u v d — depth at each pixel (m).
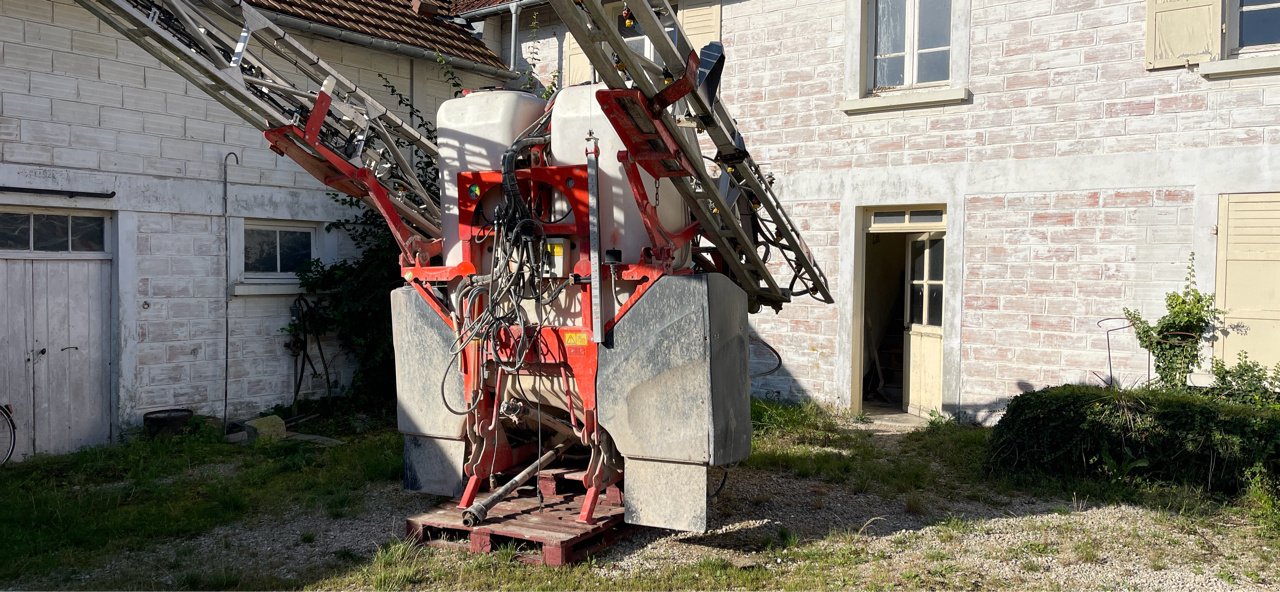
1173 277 8.13
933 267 9.86
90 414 8.21
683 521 4.89
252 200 9.33
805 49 10.27
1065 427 6.70
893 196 9.66
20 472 7.15
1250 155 7.77
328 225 10.05
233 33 8.87
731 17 10.81
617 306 5.01
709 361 4.78
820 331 10.22
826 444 8.28
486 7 12.48
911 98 9.45
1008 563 4.99
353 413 9.80
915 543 5.34
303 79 9.82
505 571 4.76
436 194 10.44
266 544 5.39
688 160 4.79
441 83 11.69
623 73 5.00
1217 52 7.89
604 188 5.04
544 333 5.09
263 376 9.48
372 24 10.80
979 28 9.13
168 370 8.67
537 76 12.62
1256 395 7.28
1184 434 6.32
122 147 8.27
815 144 10.20
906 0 9.74
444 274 5.36
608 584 4.61
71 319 8.07
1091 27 8.52
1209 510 5.93
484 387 5.36
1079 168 8.59
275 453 7.82
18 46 7.57
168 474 7.14
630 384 4.94
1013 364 8.98
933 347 9.83
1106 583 4.68
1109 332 8.45
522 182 5.14
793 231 6.43
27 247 7.78
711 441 4.79
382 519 5.86
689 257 5.70
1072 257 8.65
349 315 9.89
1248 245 7.80
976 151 9.16
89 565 5.03
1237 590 4.58
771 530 5.61
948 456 7.62
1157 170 8.20
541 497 5.46
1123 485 6.43
